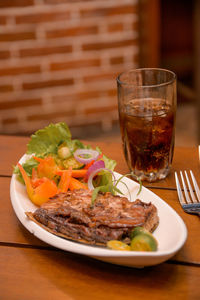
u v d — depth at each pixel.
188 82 3.75
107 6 2.67
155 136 1.11
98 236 0.84
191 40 3.63
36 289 0.81
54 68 2.79
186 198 1.06
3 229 1.00
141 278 0.83
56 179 1.12
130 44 2.82
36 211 0.92
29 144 1.20
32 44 2.69
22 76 2.77
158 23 2.80
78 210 0.90
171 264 0.86
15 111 2.86
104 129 3.04
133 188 1.06
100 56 2.81
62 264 0.88
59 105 2.90
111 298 0.79
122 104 1.13
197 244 0.91
